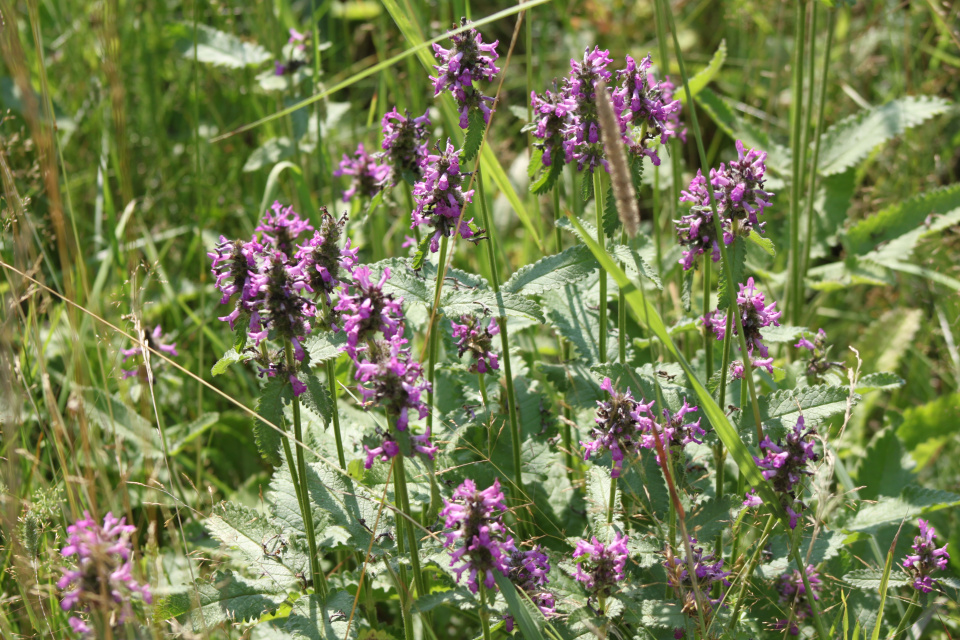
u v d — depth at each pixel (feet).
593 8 8.57
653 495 5.74
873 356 6.63
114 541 5.46
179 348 6.62
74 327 5.63
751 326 5.72
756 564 5.70
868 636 5.93
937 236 6.70
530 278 5.82
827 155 6.69
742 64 8.38
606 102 5.39
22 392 5.78
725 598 5.82
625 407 5.61
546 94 5.78
